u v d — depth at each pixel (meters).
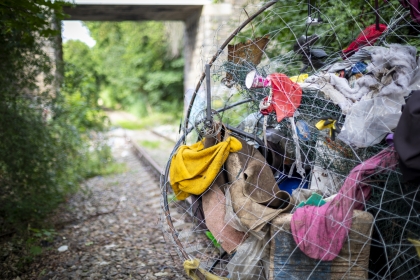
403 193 2.81
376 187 2.76
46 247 5.03
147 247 4.78
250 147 3.20
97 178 9.34
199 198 3.24
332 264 2.75
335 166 3.18
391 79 2.94
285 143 3.31
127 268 4.22
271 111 3.16
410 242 2.79
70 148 7.53
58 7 4.82
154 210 6.43
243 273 2.91
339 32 4.83
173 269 4.11
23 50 5.90
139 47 26.91
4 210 5.71
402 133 2.45
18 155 5.73
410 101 2.49
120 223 5.90
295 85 3.12
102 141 9.77
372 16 4.73
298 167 3.13
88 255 4.67
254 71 3.16
